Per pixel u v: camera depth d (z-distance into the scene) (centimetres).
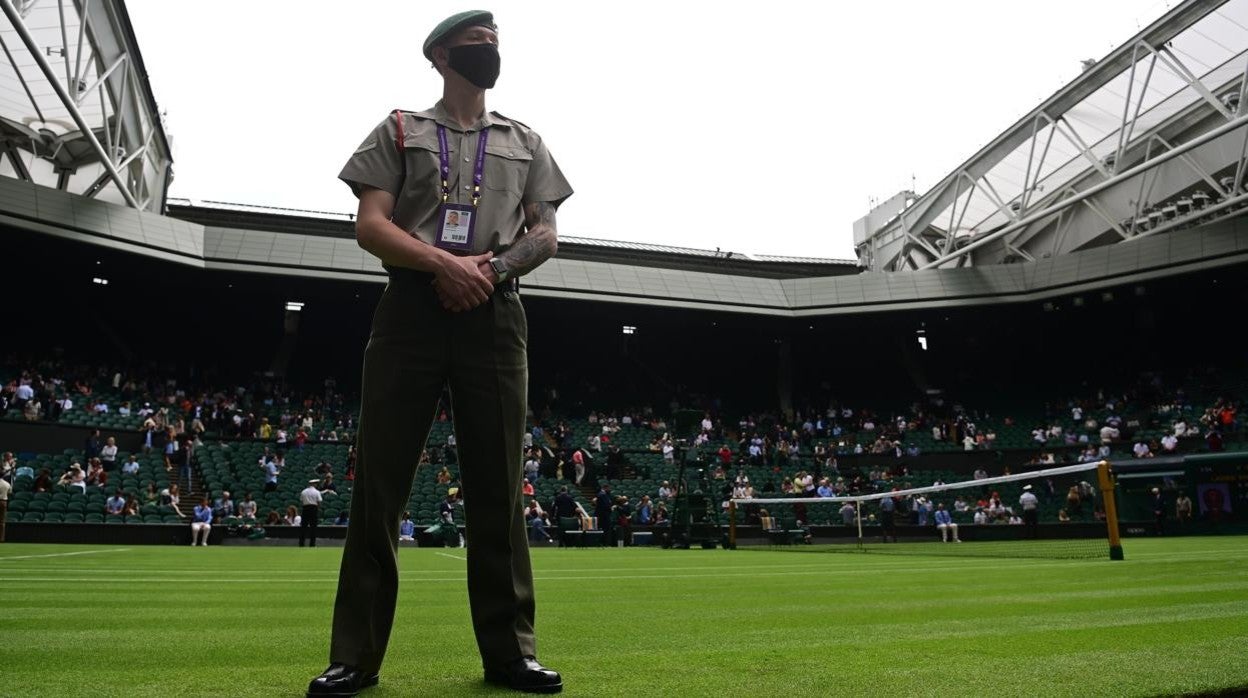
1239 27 2303
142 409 2672
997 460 3083
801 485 2716
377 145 208
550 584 616
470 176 212
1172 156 2258
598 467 2880
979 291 3341
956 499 2683
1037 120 2795
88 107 2556
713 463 2939
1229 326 3356
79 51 1938
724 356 4181
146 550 1432
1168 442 2678
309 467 2544
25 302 3156
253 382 3319
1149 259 2955
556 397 3728
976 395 3791
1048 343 3791
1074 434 3083
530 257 207
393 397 197
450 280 194
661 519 2392
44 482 1969
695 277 3472
